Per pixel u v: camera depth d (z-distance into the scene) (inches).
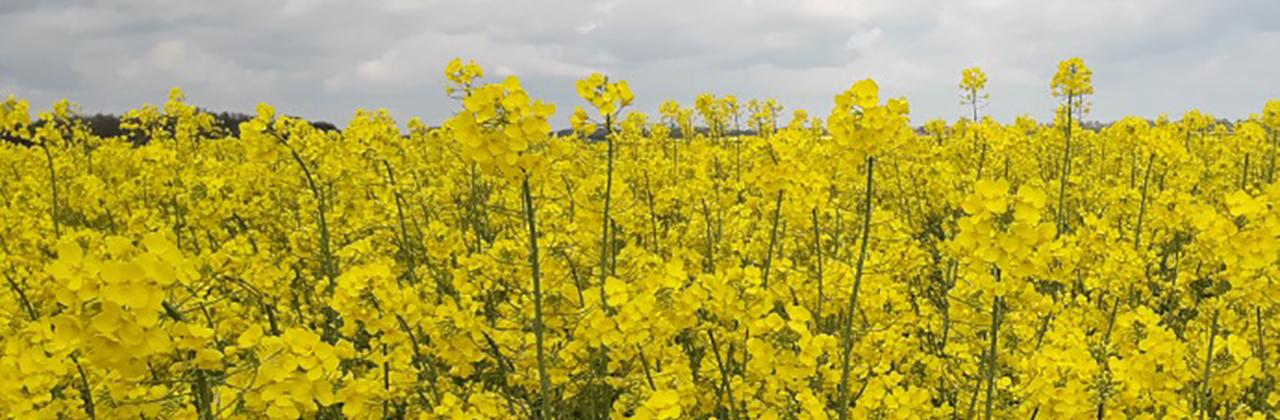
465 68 199.3
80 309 81.4
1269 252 135.0
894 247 215.6
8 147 460.4
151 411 112.4
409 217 258.7
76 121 467.8
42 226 266.5
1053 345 167.6
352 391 127.2
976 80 381.7
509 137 112.7
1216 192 390.3
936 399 195.6
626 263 200.2
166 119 468.1
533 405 171.5
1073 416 141.2
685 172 360.5
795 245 240.7
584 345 147.0
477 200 286.8
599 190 223.0
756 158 197.8
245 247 197.6
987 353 175.6
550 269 173.0
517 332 159.2
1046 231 119.3
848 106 139.2
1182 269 235.5
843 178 228.1
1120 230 321.7
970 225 121.8
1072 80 327.0
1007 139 403.5
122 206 342.6
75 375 132.0
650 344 148.9
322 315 199.2
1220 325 190.7
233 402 108.0
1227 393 169.9
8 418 112.1
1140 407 156.6
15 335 146.2
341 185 267.7
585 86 148.2
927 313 213.2
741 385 154.1
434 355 168.9
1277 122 414.0
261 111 200.1
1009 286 134.6
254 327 107.6
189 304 127.9
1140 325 166.2
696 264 252.7
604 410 176.7
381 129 260.4
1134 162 369.4
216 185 287.9
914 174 362.9
